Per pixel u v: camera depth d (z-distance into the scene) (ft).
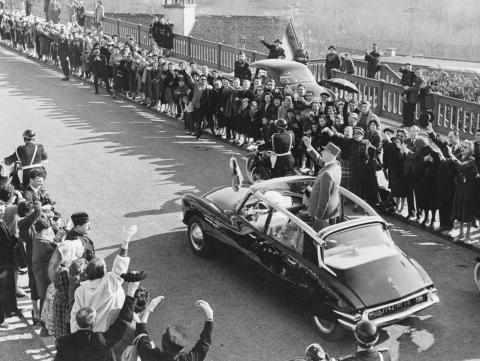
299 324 33.09
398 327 32.73
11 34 122.31
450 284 36.99
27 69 104.63
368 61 82.17
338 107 55.36
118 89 84.17
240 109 61.57
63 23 146.51
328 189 33.86
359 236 33.04
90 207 48.44
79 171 56.65
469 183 40.52
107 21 124.16
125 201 49.70
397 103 70.13
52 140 65.98
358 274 31.19
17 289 36.22
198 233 40.32
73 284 26.86
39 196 38.63
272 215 35.22
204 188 52.47
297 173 49.24
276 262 33.99
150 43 111.14
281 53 88.33
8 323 33.12
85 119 74.38
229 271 38.70
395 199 49.08
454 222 45.21
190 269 38.86
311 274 31.78
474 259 40.06
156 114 77.10
